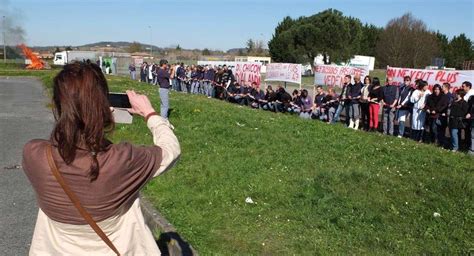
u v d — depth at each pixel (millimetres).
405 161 8617
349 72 16906
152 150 1915
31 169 1770
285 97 18078
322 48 63938
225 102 20531
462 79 12898
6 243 4980
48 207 1784
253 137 10422
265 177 7156
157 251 2014
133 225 1923
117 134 10938
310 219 5555
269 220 5523
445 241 5090
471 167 8453
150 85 30297
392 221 5652
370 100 13703
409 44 60938
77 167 1726
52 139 1782
